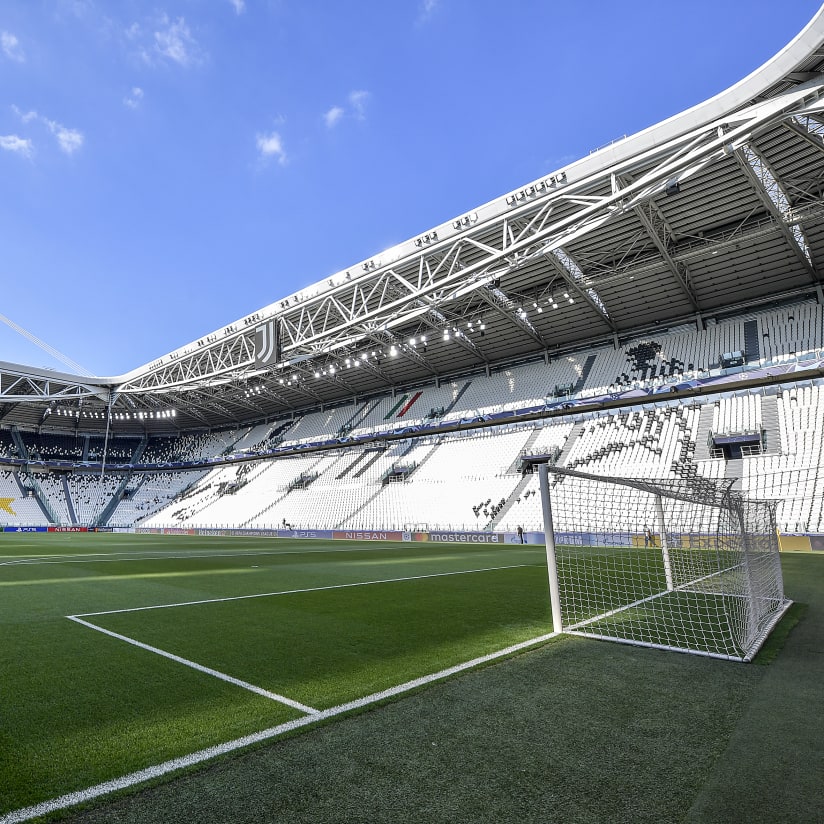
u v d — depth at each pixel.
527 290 29.09
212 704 3.51
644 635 5.44
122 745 2.87
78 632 5.77
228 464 53.44
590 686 3.84
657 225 22.50
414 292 23.50
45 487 52.22
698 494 6.51
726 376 26.33
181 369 39.50
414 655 4.75
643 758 2.69
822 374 24.48
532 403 33.97
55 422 55.41
